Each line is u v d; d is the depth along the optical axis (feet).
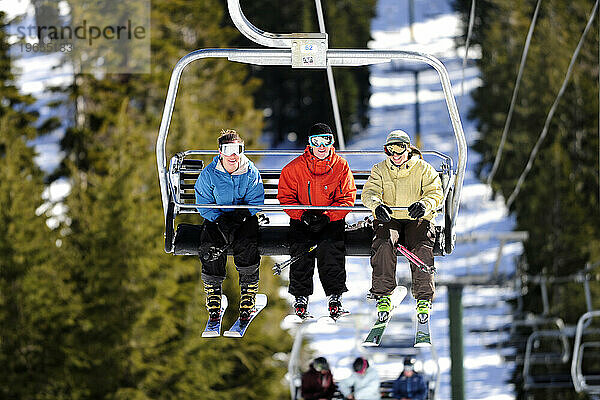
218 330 50.78
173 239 51.90
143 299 161.48
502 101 349.82
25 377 154.81
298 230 52.03
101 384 156.56
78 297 159.63
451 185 52.03
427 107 509.76
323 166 51.65
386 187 52.03
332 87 69.62
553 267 219.20
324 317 51.44
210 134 223.30
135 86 255.29
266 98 424.87
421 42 557.74
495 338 246.47
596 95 242.58
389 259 50.57
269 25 386.73
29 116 244.63
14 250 158.40
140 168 177.37
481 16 367.45
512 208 271.49
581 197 226.79
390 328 143.84
